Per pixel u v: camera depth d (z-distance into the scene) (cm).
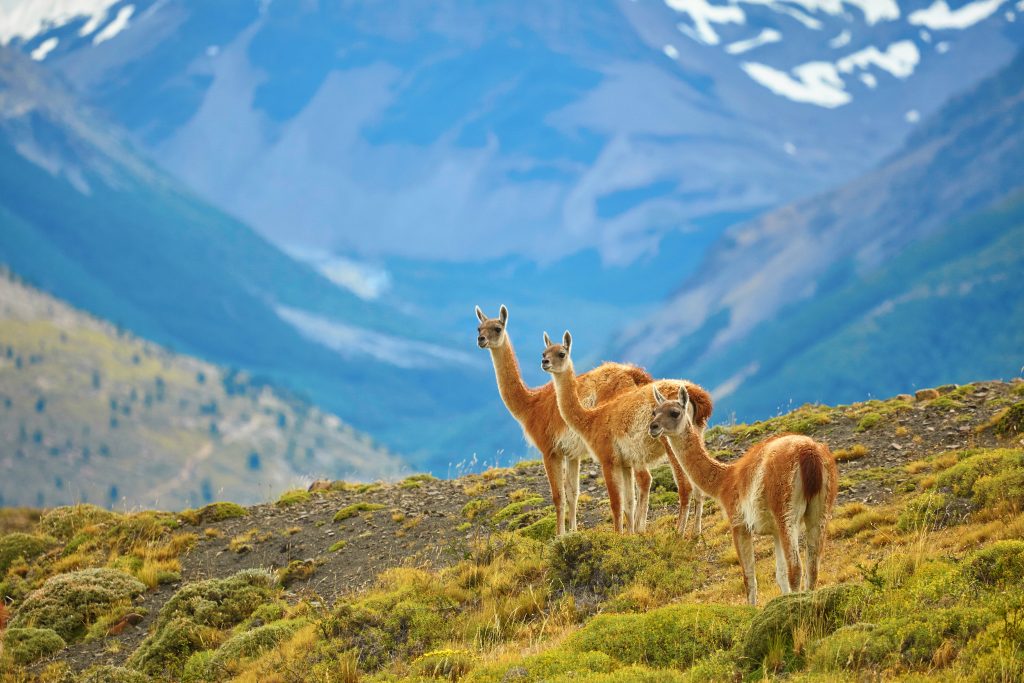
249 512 9688
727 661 4294
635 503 6881
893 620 4056
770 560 5788
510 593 6350
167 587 8394
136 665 7012
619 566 6075
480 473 9700
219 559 8738
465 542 7831
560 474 7288
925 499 5706
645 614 4934
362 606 6519
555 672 4547
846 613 4266
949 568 4472
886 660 3888
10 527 10194
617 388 7050
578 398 6912
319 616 6612
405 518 8625
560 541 6444
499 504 8475
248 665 6406
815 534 4556
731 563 5938
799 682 3825
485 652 5544
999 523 5078
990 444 6700
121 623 7800
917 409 7712
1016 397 7362
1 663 7288
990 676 3572
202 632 7238
